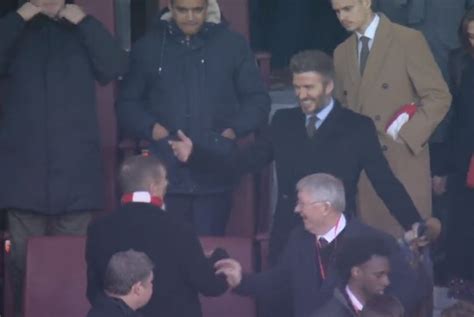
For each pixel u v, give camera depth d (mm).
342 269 27594
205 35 35094
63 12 34500
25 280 33562
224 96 35156
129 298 27562
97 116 36438
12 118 34906
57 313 33469
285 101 43094
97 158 35375
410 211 32250
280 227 32875
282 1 46281
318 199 29516
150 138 34812
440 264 38000
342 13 34812
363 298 27469
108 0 37719
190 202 35156
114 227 28891
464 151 36625
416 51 35062
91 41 34500
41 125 34844
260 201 37438
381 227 35469
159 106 35156
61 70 34844
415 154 34875
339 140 32312
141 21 40562
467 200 36594
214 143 34625
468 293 36062
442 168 37375
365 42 35156
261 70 38719
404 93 35156
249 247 33406
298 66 32062
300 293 29953
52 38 34844
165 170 29297
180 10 34562
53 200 34906
